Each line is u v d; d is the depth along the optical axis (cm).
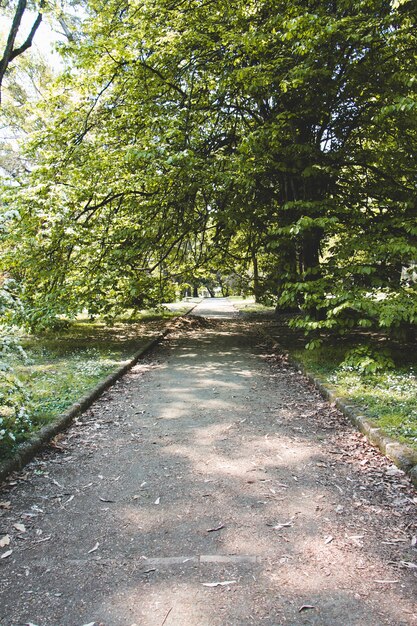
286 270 932
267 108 1030
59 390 591
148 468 388
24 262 938
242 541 279
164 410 555
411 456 369
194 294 4791
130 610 221
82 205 1060
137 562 260
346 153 888
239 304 2659
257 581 241
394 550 268
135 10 945
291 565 254
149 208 1048
